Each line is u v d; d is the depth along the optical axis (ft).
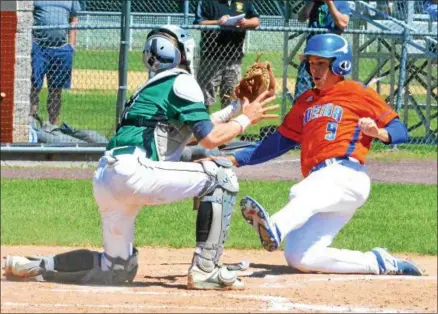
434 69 97.09
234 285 33.96
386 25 88.79
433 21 88.33
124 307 30.17
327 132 37.65
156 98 32.78
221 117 35.35
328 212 38.14
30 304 30.40
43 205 54.19
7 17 71.82
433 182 67.31
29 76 72.74
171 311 29.73
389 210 56.39
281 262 41.91
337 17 73.31
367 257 38.68
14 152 71.05
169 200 32.86
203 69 72.18
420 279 37.81
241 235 47.91
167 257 42.78
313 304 32.01
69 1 76.84
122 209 33.32
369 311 31.04
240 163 38.75
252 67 35.22
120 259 34.14
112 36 127.65
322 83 38.14
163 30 33.40
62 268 34.32
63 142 72.54
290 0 84.99
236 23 70.90
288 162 74.64
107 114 88.28
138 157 32.27
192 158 53.93
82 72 113.39
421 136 86.69
